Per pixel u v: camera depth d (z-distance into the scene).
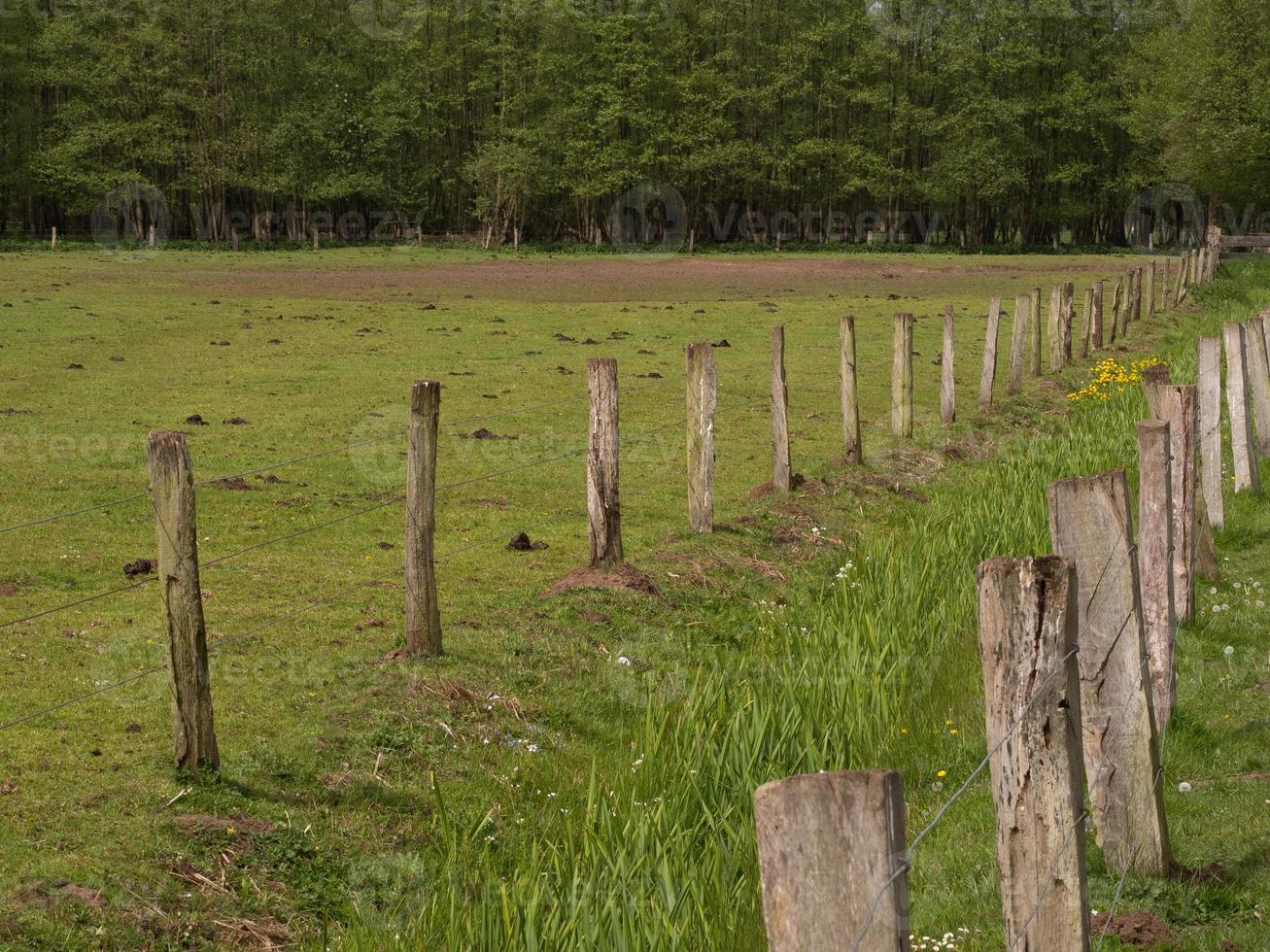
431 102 98.50
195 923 6.01
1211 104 64.25
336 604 10.73
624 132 99.31
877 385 25.05
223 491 15.45
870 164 95.25
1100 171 99.12
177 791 6.91
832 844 2.90
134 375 24.95
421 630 9.20
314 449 18.28
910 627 9.72
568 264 69.12
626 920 5.39
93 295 41.75
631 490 15.98
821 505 14.88
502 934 5.53
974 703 8.79
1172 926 5.79
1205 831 6.74
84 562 12.15
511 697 8.81
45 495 15.01
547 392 23.62
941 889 6.35
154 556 12.55
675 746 7.41
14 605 10.54
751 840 6.43
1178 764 7.66
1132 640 6.07
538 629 10.08
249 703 8.27
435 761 7.87
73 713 8.01
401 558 12.60
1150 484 7.83
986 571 4.77
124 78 89.50
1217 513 13.00
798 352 29.98
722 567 12.17
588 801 6.77
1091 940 5.46
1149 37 87.94
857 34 98.12
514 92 97.81
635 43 95.81
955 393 24.23
